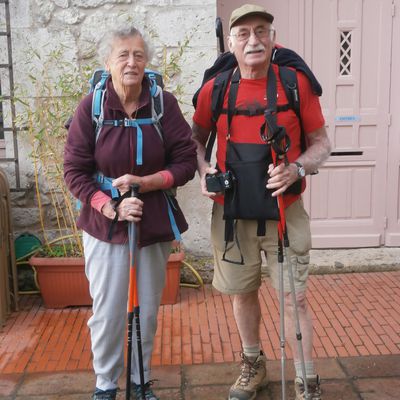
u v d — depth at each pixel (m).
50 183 4.25
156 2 4.10
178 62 4.14
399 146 4.74
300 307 2.60
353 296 4.07
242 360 2.87
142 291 2.60
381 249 4.80
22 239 4.26
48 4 4.07
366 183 4.80
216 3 4.16
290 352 3.28
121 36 2.39
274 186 2.37
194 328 3.64
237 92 2.50
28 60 4.10
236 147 2.49
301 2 4.57
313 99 2.51
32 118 4.11
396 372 3.05
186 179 2.57
